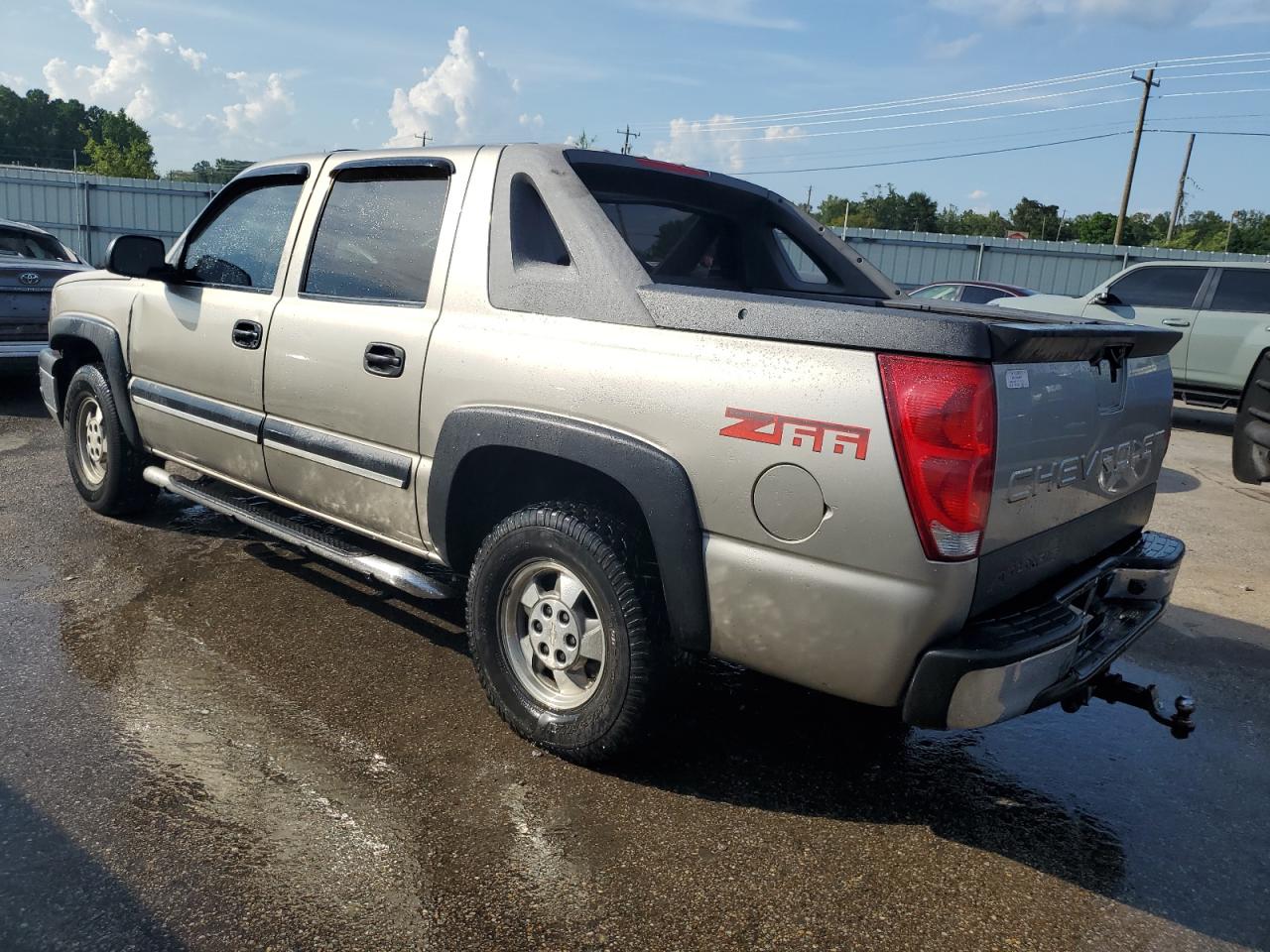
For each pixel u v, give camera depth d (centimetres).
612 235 288
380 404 333
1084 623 262
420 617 411
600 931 227
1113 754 333
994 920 240
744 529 249
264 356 378
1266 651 439
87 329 484
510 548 296
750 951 224
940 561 226
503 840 259
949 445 221
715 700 356
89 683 336
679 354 260
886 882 253
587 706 289
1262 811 300
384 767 292
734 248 419
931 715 233
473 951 218
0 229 887
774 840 268
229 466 412
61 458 665
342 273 359
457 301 316
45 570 443
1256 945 237
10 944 212
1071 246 2981
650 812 277
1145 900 252
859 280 426
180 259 443
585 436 272
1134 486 311
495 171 321
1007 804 296
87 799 267
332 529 424
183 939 217
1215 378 1088
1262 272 1077
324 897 233
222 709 323
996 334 220
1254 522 682
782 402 240
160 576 441
